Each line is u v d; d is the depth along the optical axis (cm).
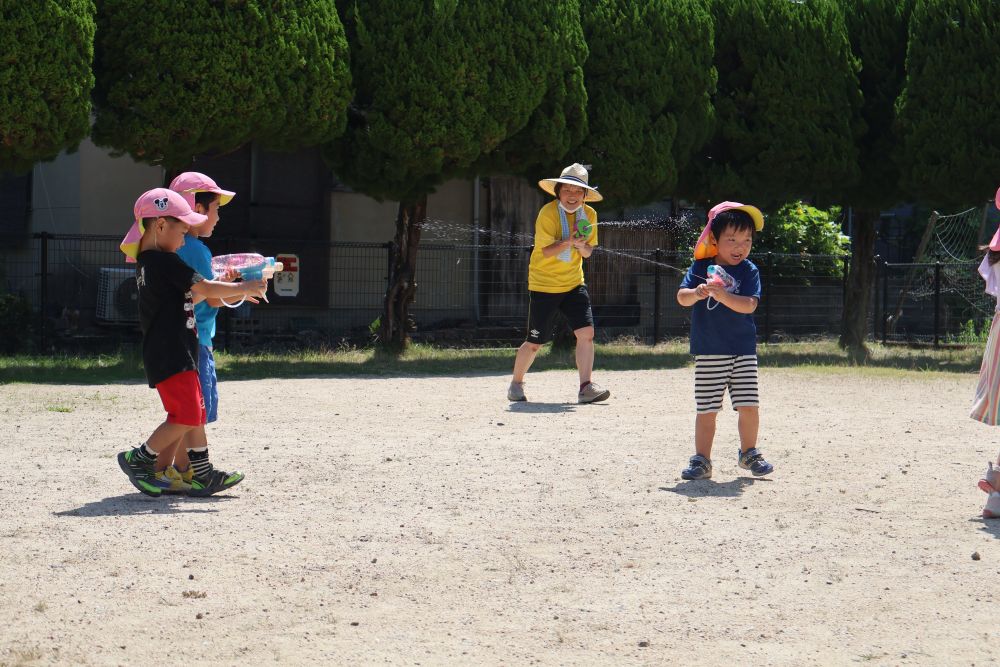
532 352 1057
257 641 365
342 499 591
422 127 1366
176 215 580
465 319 1903
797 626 385
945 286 2008
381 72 1360
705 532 520
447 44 1355
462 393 1125
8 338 1478
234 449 753
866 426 887
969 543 502
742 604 409
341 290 1820
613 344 1791
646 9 1508
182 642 363
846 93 1593
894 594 423
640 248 2016
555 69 1421
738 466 697
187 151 1288
